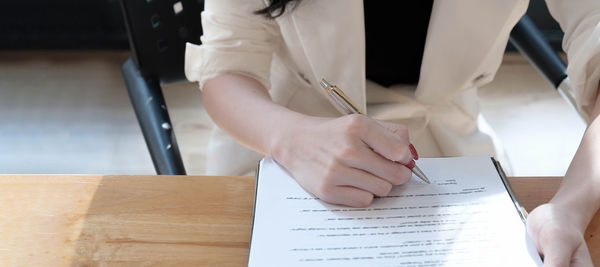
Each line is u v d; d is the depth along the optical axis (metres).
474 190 0.70
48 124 2.26
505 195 0.69
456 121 1.09
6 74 2.53
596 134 0.75
